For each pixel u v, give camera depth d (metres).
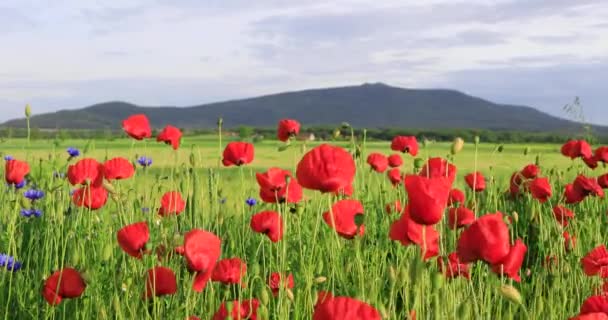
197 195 2.87
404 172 3.24
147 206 2.99
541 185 2.79
